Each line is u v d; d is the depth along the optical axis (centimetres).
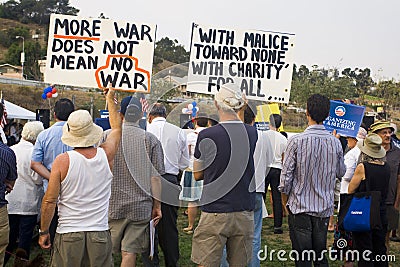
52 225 506
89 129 360
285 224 865
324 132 457
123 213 443
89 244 355
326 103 455
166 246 530
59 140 497
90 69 446
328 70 2383
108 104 414
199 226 415
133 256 443
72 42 446
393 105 2295
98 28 445
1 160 432
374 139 495
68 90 3372
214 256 409
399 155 580
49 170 500
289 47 488
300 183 451
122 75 445
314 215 450
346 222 491
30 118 1451
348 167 634
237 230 411
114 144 393
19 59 6456
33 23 9775
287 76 489
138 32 445
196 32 481
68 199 354
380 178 490
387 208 543
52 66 446
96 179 360
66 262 355
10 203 538
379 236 503
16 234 554
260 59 488
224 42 483
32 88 3950
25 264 397
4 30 8525
